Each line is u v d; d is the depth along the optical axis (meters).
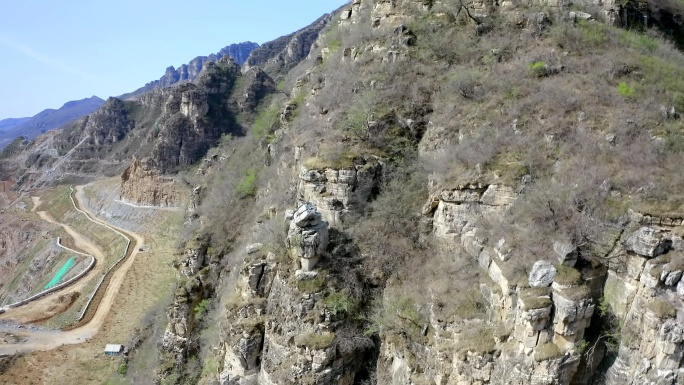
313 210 25.02
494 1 35.28
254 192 42.34
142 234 95.12
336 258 25.44
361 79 33.75
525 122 24.70
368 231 26.14
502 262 19.88
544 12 32.78
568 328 16.95
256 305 27.20
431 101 30.30
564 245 18.09
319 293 24.23
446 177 24.58
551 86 26.27
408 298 23.05
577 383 17.81
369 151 28.38
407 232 25.86
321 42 57.47
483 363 18.59
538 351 17.17
